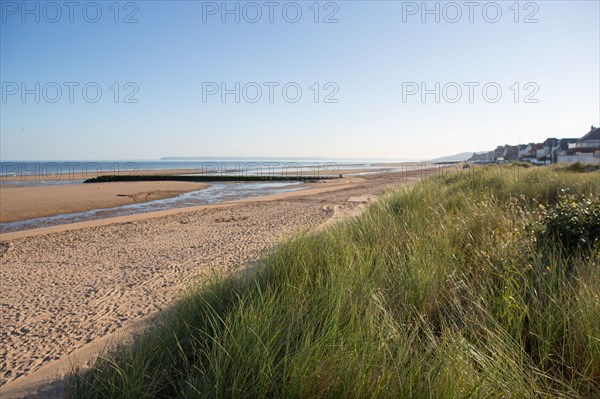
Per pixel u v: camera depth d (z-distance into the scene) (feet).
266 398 7.38
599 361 7.63
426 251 13.83
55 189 95.45
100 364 9.15
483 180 38.60
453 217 20.40
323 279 12.25
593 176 32.27
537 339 8.67
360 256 13.65
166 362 8.98
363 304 10.05
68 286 19.69
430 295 10.81
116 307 16.02
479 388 6.56
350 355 7.52
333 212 46.75
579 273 10.39
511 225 16.47
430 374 6.95
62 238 34.73
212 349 9.01
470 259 13.73
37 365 11.12
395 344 8.09
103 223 43.50
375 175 180.34
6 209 58.59
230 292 12.66
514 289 10.34
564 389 7.20
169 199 77.20
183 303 12.56
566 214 14.48
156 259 25.23
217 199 76.38
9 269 23.90
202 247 28.73
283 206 57.72
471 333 8.77
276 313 9.59
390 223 19.33
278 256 14.56
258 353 7.95
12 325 14.53
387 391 6.75
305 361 7.33
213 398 7.45
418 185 38.22
